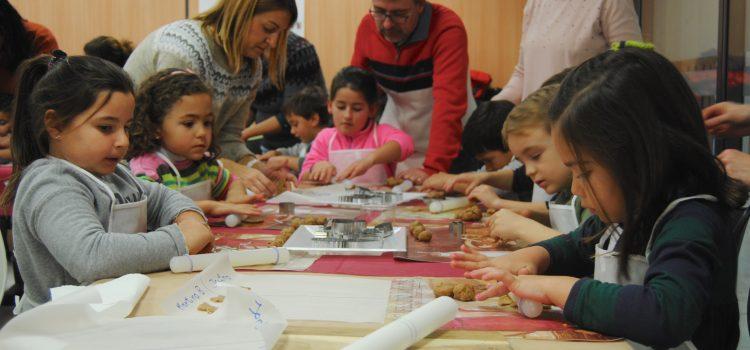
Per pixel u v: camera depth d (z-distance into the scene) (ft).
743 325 5.33
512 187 7.25
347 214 6.00
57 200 3.59
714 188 2.98
